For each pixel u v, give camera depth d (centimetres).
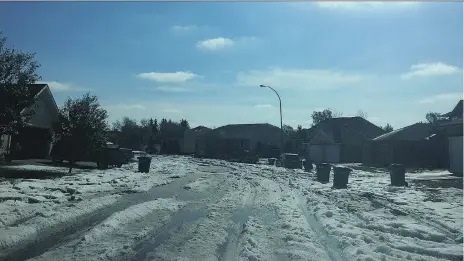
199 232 809
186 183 1856
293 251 677
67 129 2136
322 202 1268
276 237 786
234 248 710
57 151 2167
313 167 3875
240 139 7231
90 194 1335
